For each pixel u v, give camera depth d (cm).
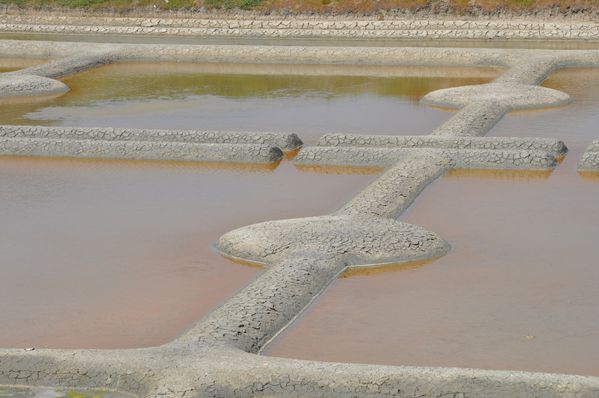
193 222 1321
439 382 841
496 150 1573
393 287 1088
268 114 1966
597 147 1564
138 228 1300
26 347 956
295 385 853
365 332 980
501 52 2494
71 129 1762
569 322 990
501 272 1123
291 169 1590
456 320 999
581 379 833
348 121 1895
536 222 1290
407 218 1320
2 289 1103
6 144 1700
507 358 917
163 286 1104
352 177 1536
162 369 877
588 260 1154
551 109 1942
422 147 1642
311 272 1092
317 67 2522
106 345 959
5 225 1321
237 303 1014
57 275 1142
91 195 1454
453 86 2231
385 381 846
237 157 1630
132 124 1886
